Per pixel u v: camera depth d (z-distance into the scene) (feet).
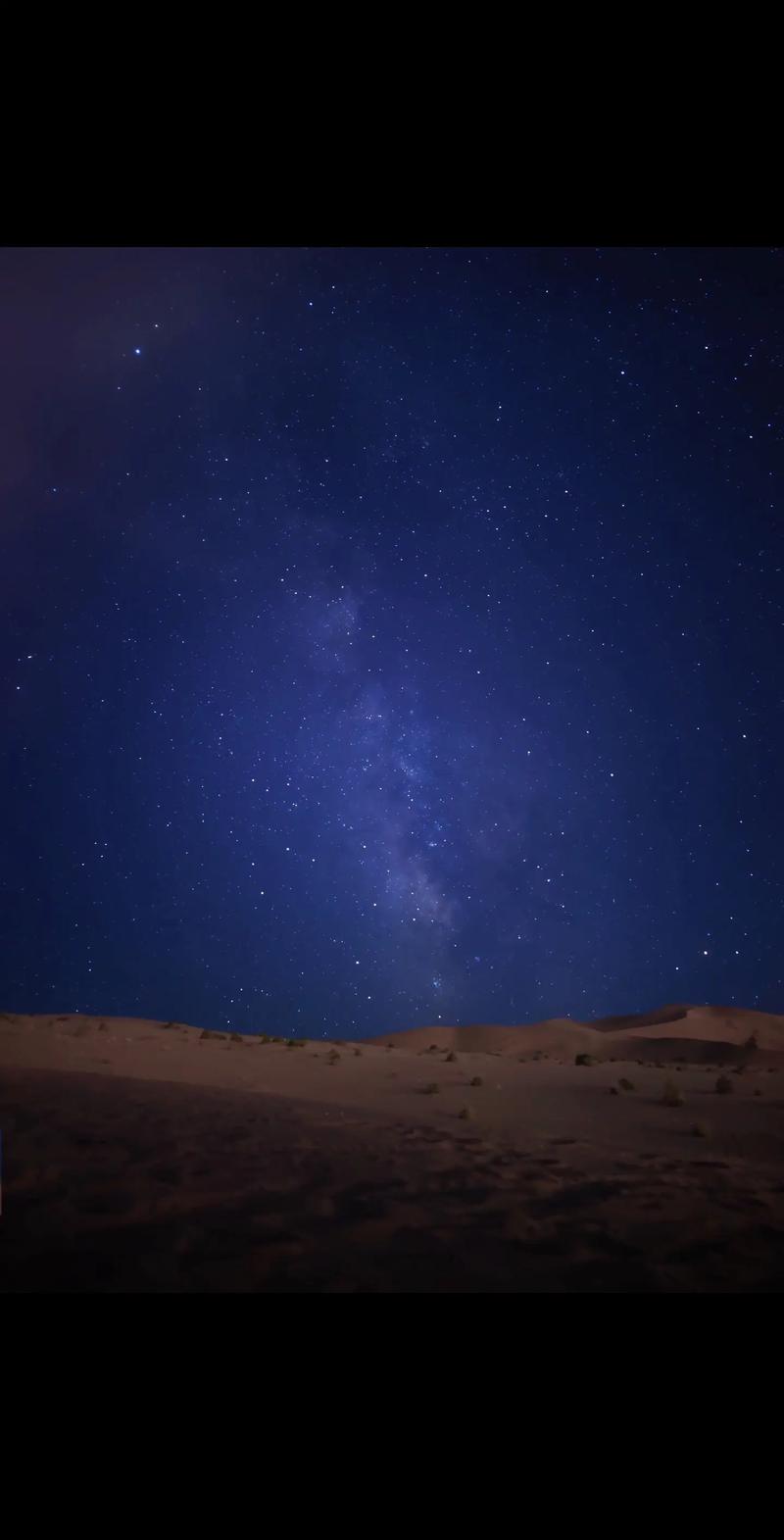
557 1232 16.37
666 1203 19.12
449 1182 19.70
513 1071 55.06
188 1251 14.17
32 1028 55.06
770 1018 140.87
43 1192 16.69
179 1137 22.34
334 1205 17.20
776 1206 19.61
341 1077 47.62
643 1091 45.39
